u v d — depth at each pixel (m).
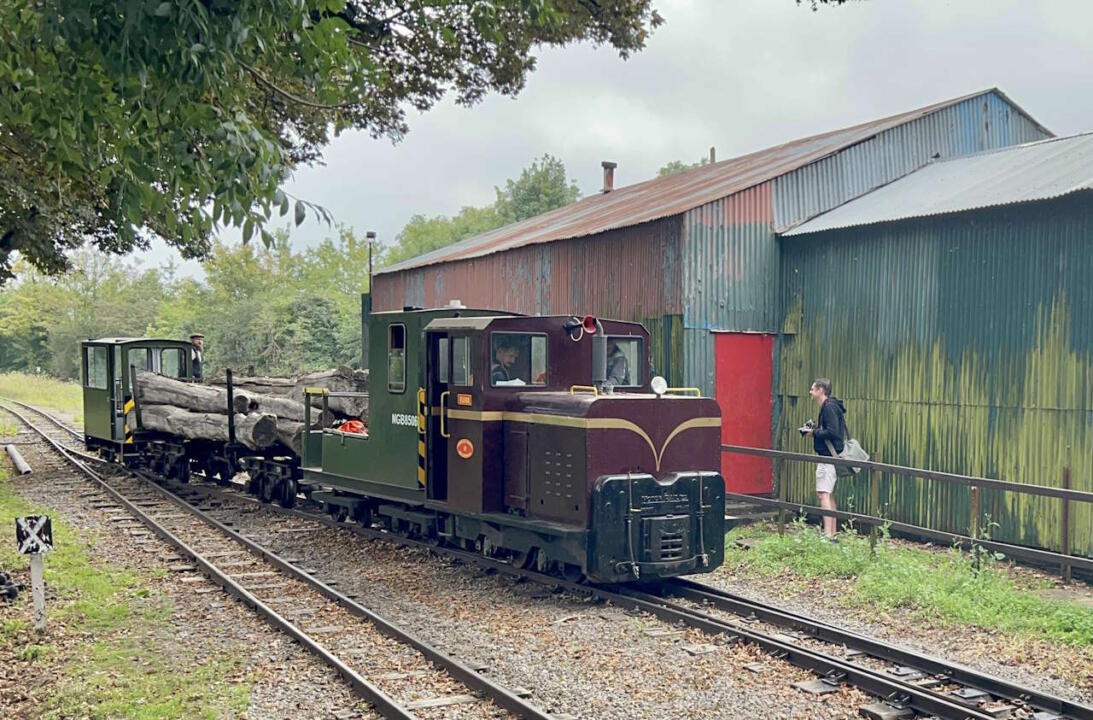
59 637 7.54
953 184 13.03
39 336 64.69
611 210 18.08
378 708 5.98
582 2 14.24
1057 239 10.37
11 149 11.07
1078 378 10.12
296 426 13.85
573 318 9.95
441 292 21.00
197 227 5.29
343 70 6.00
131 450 18.28
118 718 5.82
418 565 10.29
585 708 6.00
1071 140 13.38
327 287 63.09
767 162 16.72
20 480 17.16
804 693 6.29
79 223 16.98
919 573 9.12
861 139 14.82
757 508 13.58
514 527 9.38
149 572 9.95
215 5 4.68
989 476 11.13
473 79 15.47
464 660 6.95
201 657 7.08
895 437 12.38
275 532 12.39
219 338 46.12
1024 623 7.80
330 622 8.04
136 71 4.63
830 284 13.34
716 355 13.54
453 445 9.97
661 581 9.45
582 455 8.59
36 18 4.94
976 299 11.30
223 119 5.02
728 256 13.59
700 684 6.44
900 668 6.69
